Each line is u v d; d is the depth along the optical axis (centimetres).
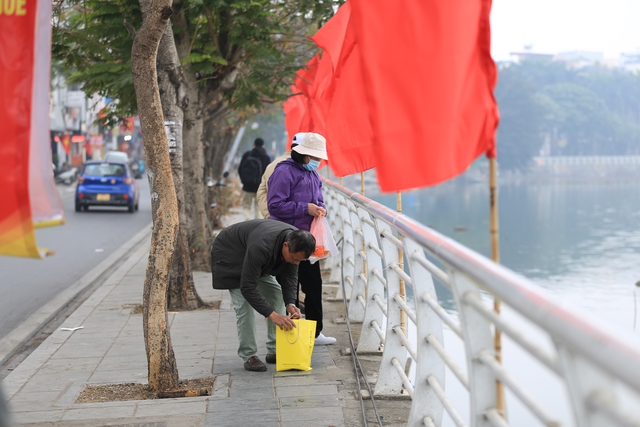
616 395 271
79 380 860
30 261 2027
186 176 1670
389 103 521
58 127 6806
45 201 504
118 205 3700
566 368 285
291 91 1959
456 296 447
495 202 472
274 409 737
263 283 900
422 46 514
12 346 1093
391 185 522
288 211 976
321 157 980
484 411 441
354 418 712
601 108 17450
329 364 903
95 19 1472
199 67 1527
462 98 512
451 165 514
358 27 523
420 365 591
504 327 376
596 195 13675
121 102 1502
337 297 1312
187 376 865
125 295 1428
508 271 357
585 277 3641
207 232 1728
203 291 1435
